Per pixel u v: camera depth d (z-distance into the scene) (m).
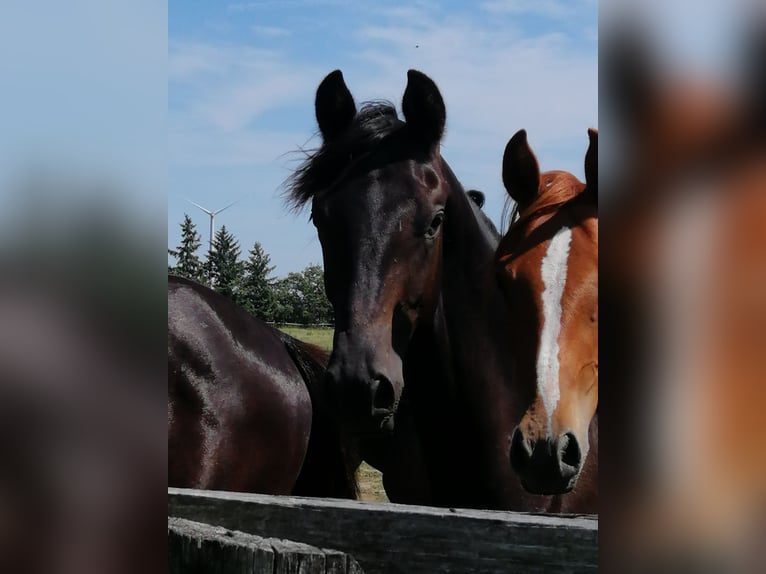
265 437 3.60
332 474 4.01
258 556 1.41
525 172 2.86
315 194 2.96
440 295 2.93
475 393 2.89
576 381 2.36
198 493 1.78
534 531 1.42
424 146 2.94
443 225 2.97
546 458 2.26
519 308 2.48
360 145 2.97
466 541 1.46
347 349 2.62
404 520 1.52
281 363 3.82
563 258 2.48
